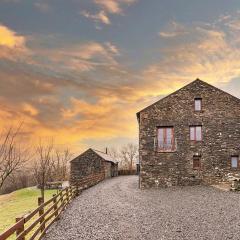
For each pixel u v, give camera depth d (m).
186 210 18.34
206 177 30.39
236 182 26.11
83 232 13.62
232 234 12.61
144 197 24.92
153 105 31.67
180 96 31.47
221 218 15.69
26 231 10.40
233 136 30.59
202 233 12.91
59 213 17.45
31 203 29.55
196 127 31.08
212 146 30.64
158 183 30.72
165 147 31.09
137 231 13.59
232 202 20.36
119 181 44.28
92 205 21.50
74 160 48.66
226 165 30.38
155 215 17.19
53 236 12.98
